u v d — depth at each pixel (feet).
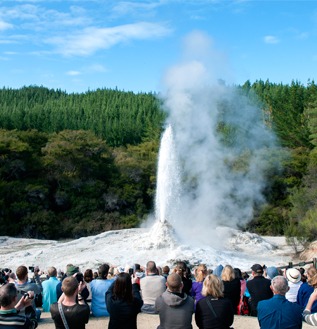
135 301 21.65
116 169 193.16
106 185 184.75
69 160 180.34
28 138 195.93
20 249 110.22
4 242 123.65
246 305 32.42
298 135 202.49
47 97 556.10
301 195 136.56
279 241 134.31
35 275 39.06
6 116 285.02
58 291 29.71
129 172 190.49
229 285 27.78
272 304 19.26
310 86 254.06
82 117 343.26
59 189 178.09
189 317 20.77
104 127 301.22
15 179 178.81
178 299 20.77
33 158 180.45
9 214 163.63
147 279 30.17
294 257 97.14
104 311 30.45
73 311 19.54
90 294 31.65
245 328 27.91
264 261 84.43
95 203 176.65
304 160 178.29
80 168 183.21
